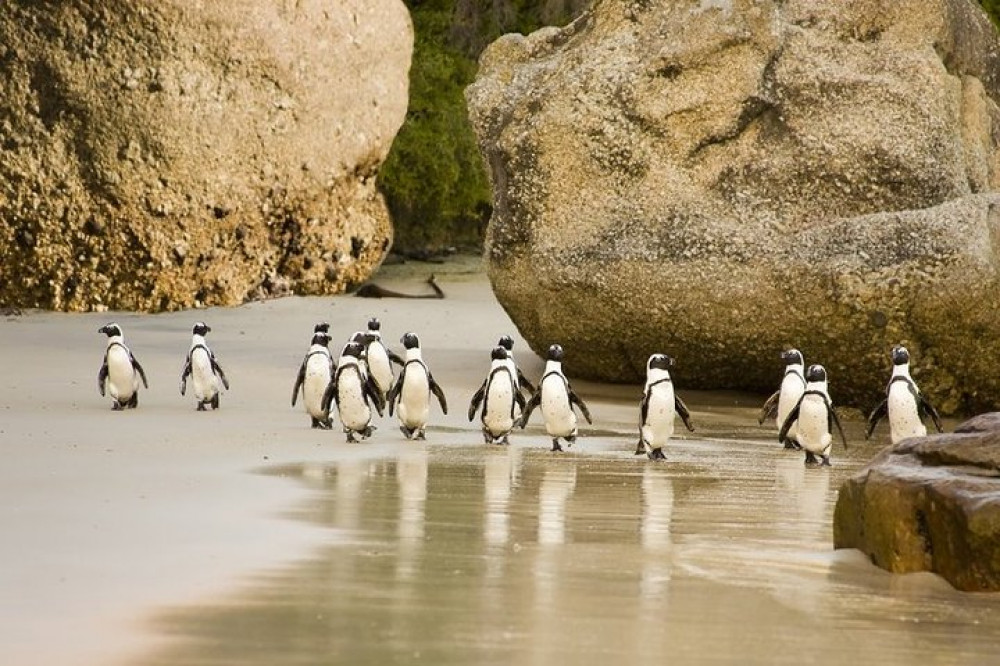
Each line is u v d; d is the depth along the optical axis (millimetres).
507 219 42656
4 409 34812
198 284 61188
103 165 58438
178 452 28453
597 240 40594
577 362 42469
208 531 20234
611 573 18547
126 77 58125
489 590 17297
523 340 50438
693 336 39344
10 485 23750
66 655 14016
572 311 40906
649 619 16234
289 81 60844
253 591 16781
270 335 52188
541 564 18922
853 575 18984
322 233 64562
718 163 41094
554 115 42062
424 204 80812
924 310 36688
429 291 68438
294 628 15273
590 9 44812
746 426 36688
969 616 16938
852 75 40781
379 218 67375
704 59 41406
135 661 13891
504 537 20734
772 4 41562
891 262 36844
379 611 16109
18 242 59250
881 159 39875
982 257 36594
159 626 15164
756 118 41281
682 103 41250
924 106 40500
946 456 19859
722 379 40719
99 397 37688
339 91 62719
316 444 30578
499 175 43781
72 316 58094
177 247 59844
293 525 20969
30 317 57469
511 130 42750
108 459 27141
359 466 27516
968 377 37719
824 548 20719
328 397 32125
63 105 58469
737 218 39969
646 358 40812
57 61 58219
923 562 18859
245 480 25062
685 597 17375
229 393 39125
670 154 41312
